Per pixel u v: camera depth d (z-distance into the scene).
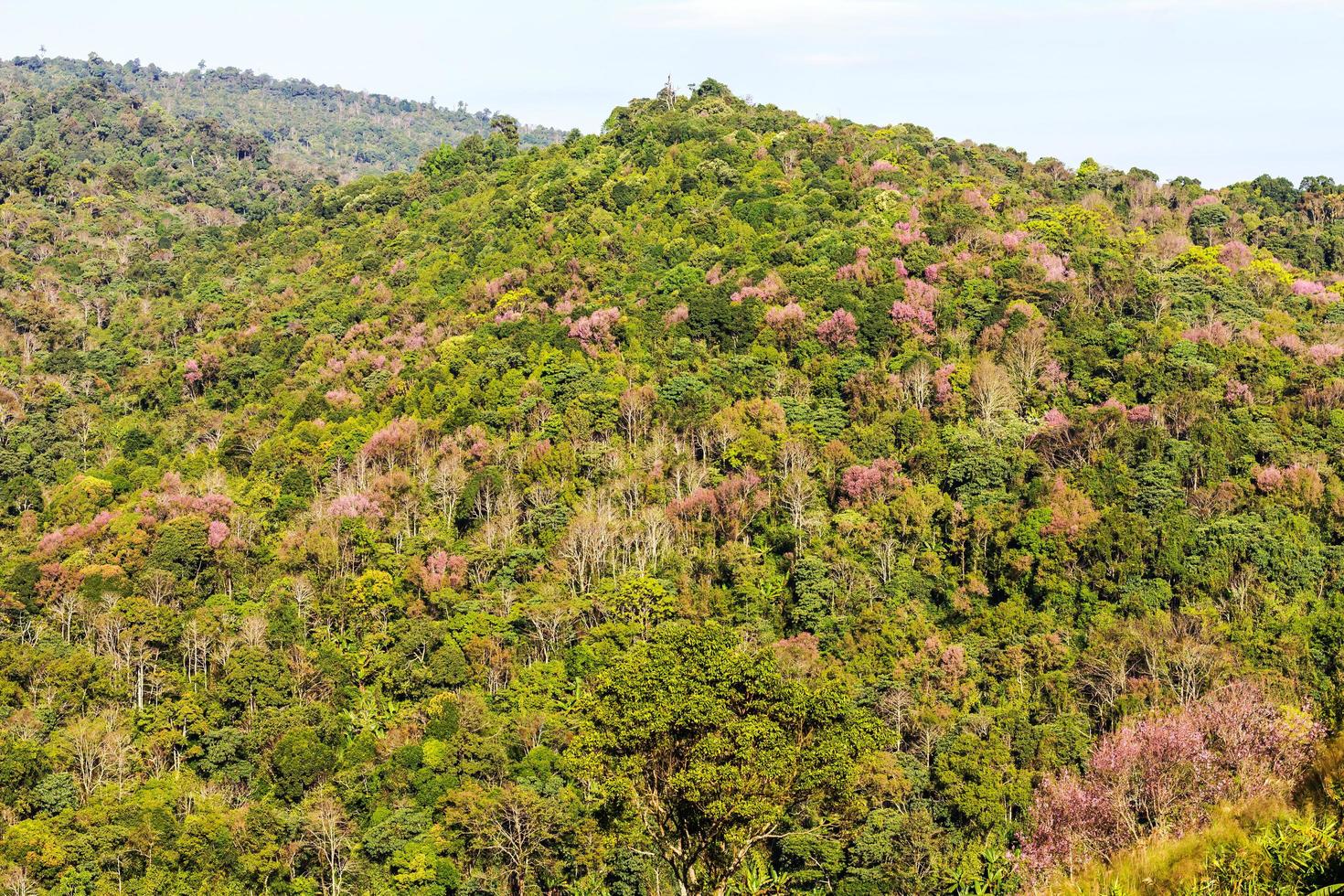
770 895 34.78
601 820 35.81
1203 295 118.56
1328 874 20.17
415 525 96.94
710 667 34.28
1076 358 105.00
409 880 62.38
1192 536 81.75
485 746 69.62
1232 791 34.72
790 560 87.06
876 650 76.75
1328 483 86.50
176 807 69.19
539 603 82.88
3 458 117.75
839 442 97.12
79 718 75.81
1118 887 23.34
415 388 116.31
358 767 70.94
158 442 124.19
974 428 98.44
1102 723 67.19
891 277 121.50
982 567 85.38
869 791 60.81
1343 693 26.59
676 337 116.94
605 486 96.06
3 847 62.81
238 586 91.69
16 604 88.88
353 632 85.94
